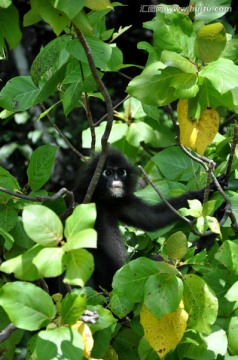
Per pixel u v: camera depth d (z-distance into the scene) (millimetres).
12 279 10477
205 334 7496
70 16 5648
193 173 9906
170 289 6992
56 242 5820
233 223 8094
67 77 8094
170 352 7766
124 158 11875
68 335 5984
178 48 7645
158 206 10969
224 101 7184
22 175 20672
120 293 7340
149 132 11914
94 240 5438
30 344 6727
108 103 6844
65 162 22031
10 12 6363
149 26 7707
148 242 10289
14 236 8367
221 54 7457
